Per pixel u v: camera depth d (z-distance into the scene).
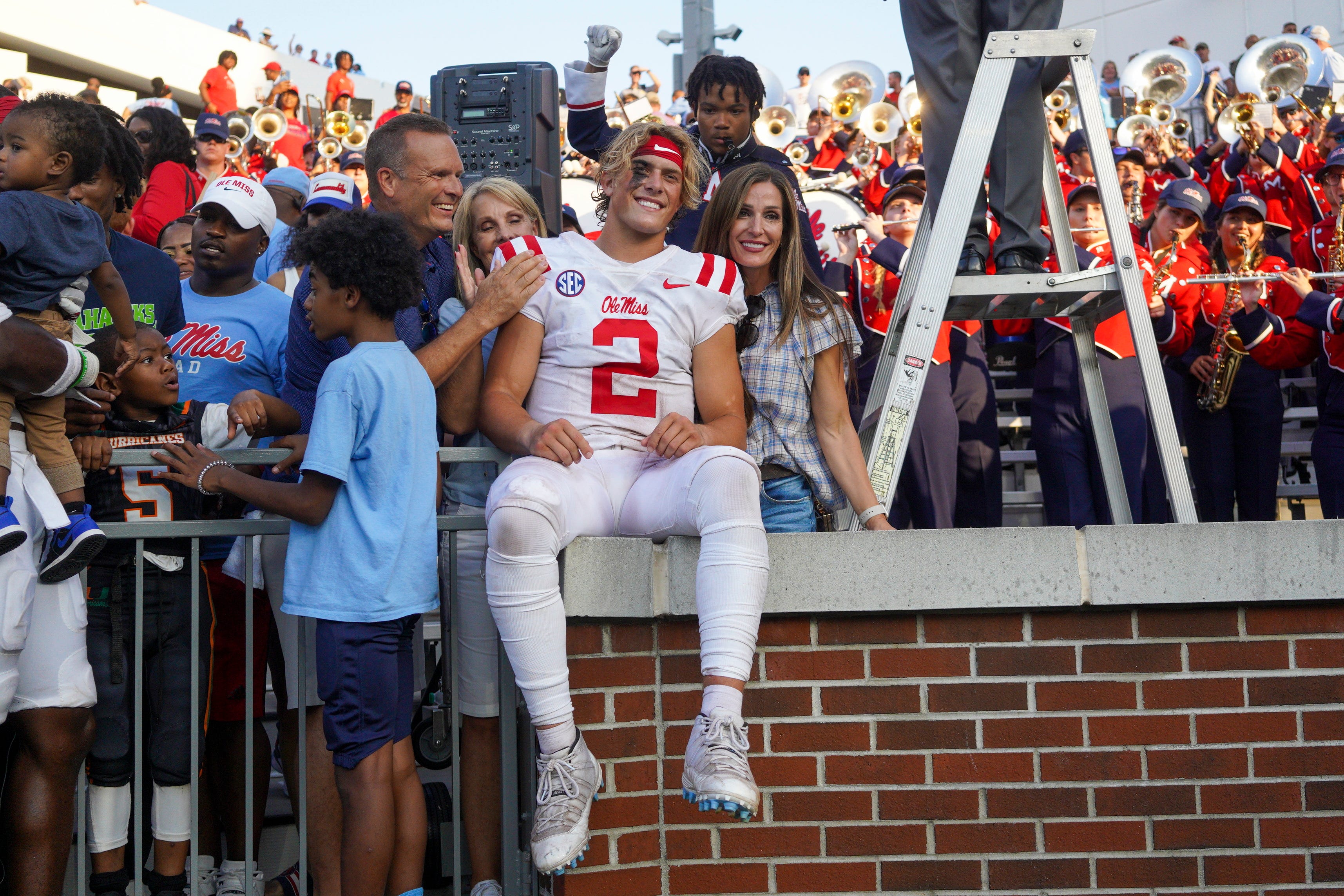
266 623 3.50
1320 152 8.74
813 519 3.41
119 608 3.16
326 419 2.81
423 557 2.89
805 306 3.38
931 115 3.62
